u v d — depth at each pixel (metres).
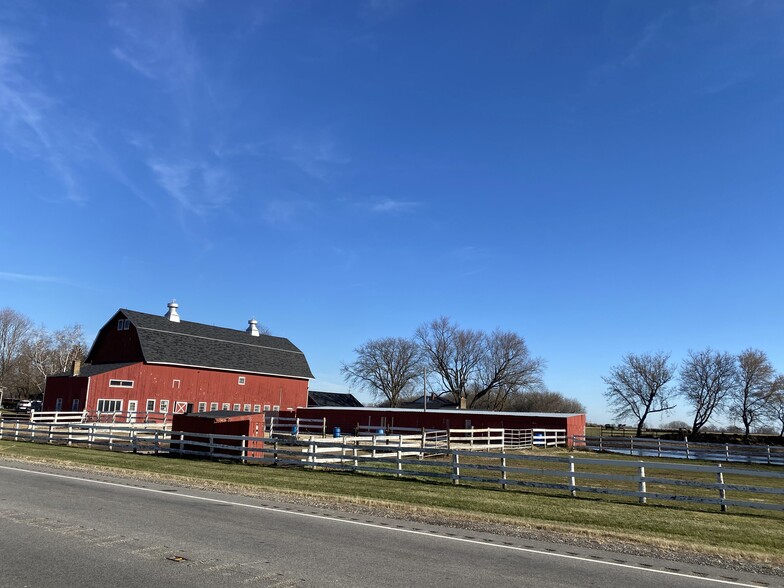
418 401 99.94
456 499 14.51
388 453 29.61
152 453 25.30
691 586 7.51
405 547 8.99
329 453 20.83
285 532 9.72
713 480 26.47
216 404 56.22
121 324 53.56
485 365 90.94
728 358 83.06
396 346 95.00
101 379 46.97
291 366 65.62
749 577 8.12
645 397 84.56
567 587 7.16
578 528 11.18
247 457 22.34
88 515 10.46
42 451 24.27
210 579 6.78
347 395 89.75
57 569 7.00
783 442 76.81
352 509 12.68
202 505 12.29
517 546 9.48
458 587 6.91
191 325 59.72
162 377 51.75
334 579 6.99
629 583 7.50
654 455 42.66
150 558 7.59
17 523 9.55
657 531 11.26
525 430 43.34
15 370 99.38
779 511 15.08
